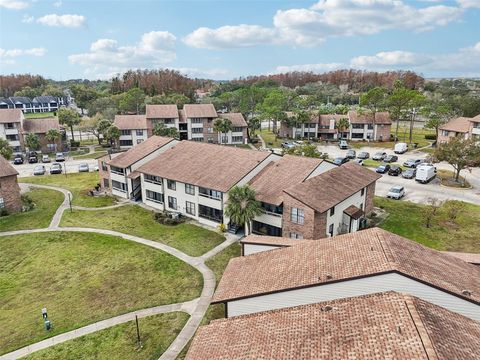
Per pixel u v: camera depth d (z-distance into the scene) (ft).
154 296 99.96
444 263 70.69
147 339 83.10
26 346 83.41
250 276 76.33
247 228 133.08
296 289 66.18
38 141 282.97
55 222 153.89
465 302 58.29
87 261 121.19
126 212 162.81
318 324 54.95
